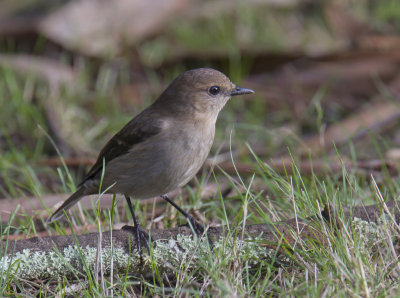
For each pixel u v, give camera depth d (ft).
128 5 54.49
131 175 29.76
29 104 46.50
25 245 25.38
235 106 49.37
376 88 49.37
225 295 22.88
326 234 24.99
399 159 38.04
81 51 52.34
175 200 33.86
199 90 30.07
